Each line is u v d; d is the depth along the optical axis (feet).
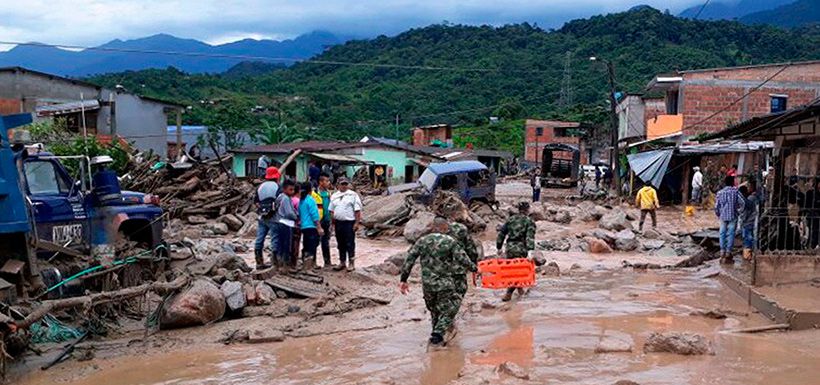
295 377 25.49
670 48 225.35
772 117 44.19
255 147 145.59
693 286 43.91
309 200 42.19
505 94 268.00
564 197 131.23
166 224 71.26
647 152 114.73
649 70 213.87
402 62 304.30
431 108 259.19
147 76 257.55
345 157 132.87
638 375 24.48
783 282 38.75
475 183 88.79
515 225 40.19
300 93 282.77
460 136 243.40
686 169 112.06
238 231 74.13
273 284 37.42
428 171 85.81
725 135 51.39
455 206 73.72
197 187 81.05
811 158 47.75
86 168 37.37
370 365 26.81
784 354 27.07
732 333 30.78
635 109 154.51
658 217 95.04
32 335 29.22
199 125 201.87
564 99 252.01
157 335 31.48
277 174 42.88
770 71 125.18
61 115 109.09
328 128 223.92
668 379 23.94
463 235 30.94
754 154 100.99
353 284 41.34
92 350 28.94
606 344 28.30
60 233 34.99
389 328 33.01
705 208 106.63
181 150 126.00
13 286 27.25
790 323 31.37
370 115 253.65
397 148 147.95
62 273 32.89
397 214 73.41
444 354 28.14
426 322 34.09
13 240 29.01
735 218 50.03
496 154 193.57
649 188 77.77
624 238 65.05
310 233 42.22
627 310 36.35
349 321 34.06
